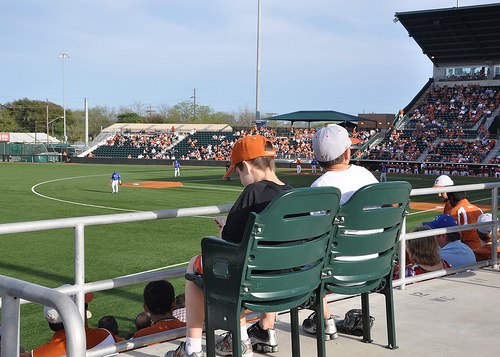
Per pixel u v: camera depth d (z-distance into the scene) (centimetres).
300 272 236
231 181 3091
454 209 604
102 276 833
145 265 912
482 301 412
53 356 302
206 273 234
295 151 5150
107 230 1268
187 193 2341
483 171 3919
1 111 11219
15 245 1088
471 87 4891
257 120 4156
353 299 417
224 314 228
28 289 138
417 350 308
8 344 145
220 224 285
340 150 296
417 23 4456
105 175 3562
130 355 296
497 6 3881
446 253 529
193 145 5750
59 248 1059
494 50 4566
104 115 12638
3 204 1905
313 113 5341
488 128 4366
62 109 11612
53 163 5541
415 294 433
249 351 278
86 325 325
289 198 213
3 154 6025
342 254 259
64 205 1891
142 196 2209
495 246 528
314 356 298
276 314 366
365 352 304
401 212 287
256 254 217
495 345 317
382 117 6234
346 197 290
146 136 6219
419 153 4378
